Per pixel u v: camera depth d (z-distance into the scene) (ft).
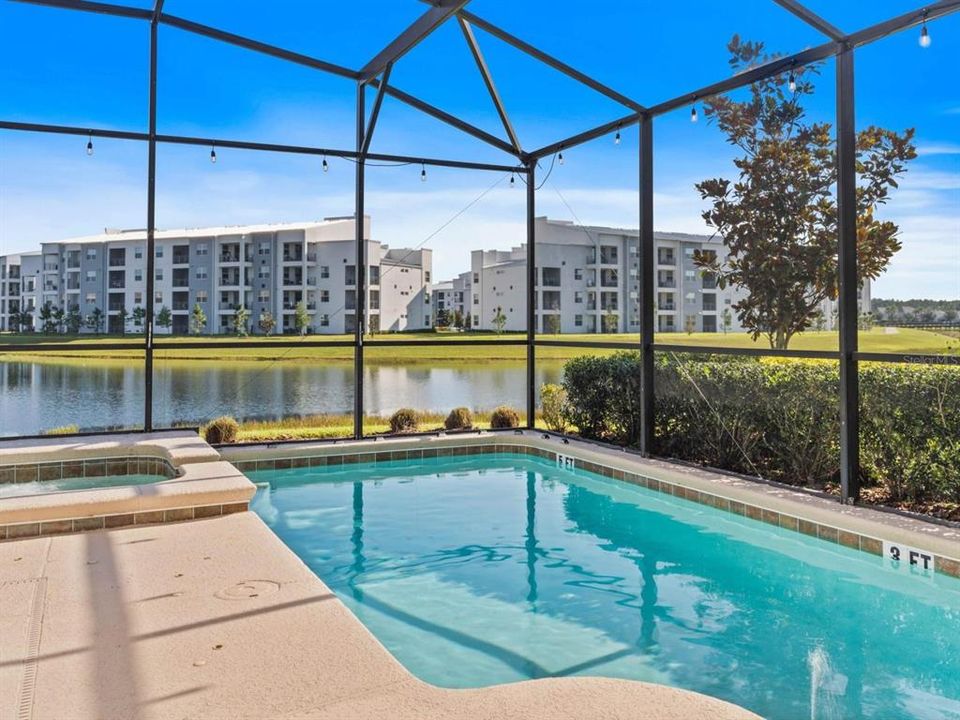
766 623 12.48
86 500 15.01
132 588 11.42
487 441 27.96
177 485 16.55
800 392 19.38
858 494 16.98
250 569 12.35
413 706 7.56
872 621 12.57
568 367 28.71
